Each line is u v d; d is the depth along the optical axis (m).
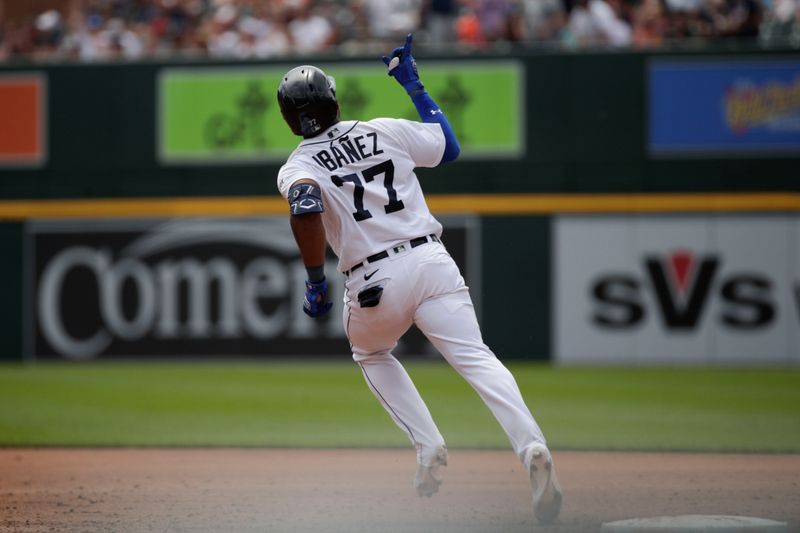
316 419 35.22
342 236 17.56
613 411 36.62
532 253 50.53
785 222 49.34
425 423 18.66
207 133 51.91
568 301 50.44
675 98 49.72
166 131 52.09
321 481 23.75
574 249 50.38
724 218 49.59
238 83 51.69
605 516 19.05
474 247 50.78
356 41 57.03
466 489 22.38
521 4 56.47
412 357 51.41
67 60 52.53
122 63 52.22
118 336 52.50
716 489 22.30
